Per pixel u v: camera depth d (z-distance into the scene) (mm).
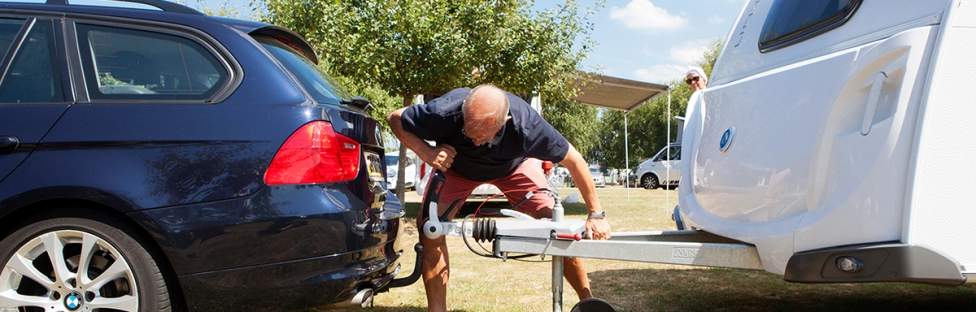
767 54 2697
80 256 2102
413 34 6754
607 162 42594
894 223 1854
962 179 1816
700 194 3072
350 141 2256
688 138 3412
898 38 1874
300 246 2068
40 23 2279
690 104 3504
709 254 2373
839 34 2223
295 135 2109
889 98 1903
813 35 2385
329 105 2262
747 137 2598
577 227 2434
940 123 1812
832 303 3240
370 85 7445
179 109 2121
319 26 6711
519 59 7516
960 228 1817
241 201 2039
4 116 2088
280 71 2256
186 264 2004
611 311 2354
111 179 2006
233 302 2055
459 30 6902
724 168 2771
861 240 1939
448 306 3242
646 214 8586
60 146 2049
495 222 2471
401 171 8094
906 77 1842
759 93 2574
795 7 2590
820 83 2164
